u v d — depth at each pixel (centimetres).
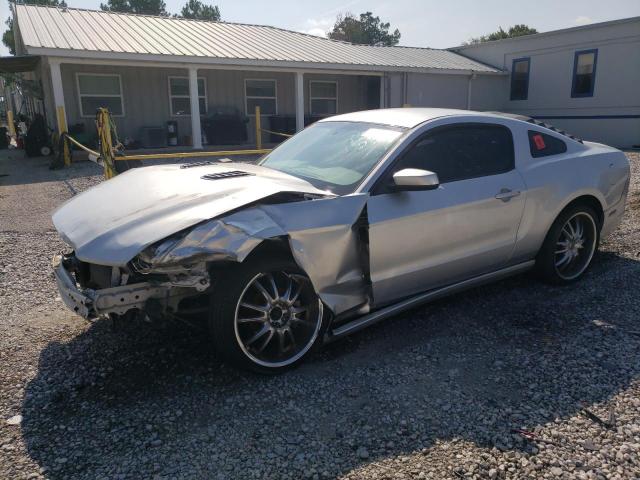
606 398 296
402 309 373
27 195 952
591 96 2009
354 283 345
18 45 1866
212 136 1825
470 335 375
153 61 1480
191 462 247
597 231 479
